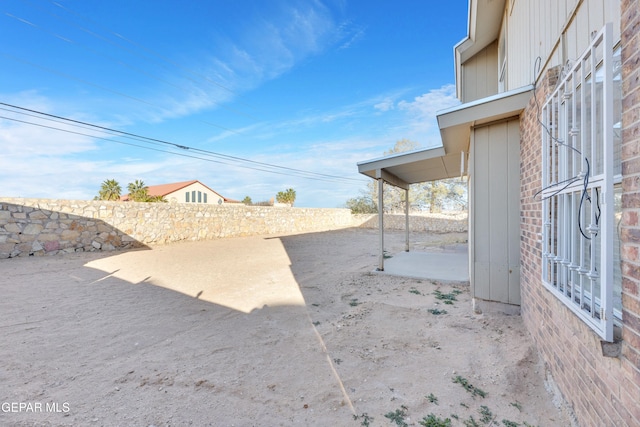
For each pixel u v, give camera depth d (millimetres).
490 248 4199
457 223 21078
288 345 3350
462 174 6199
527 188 3480
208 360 3006
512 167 4008
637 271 1311
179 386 2537
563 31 2518
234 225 16328
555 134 2553
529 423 2066
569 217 2260
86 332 3727
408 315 4250
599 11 1944
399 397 2367
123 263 8656
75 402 2303
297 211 20734
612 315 1550
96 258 9336
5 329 3791
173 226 13289
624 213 1412
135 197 24656
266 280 6684
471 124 4168
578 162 2158
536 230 3074
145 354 3141
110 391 2457
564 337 2170
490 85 7828
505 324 3768
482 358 2938
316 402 2320
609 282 1555
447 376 2643
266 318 4258
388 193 27797
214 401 2332
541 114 2926
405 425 2057
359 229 22688
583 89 1902
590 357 1748
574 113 2082
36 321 4094
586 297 2039
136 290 5832
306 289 5863
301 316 4316
